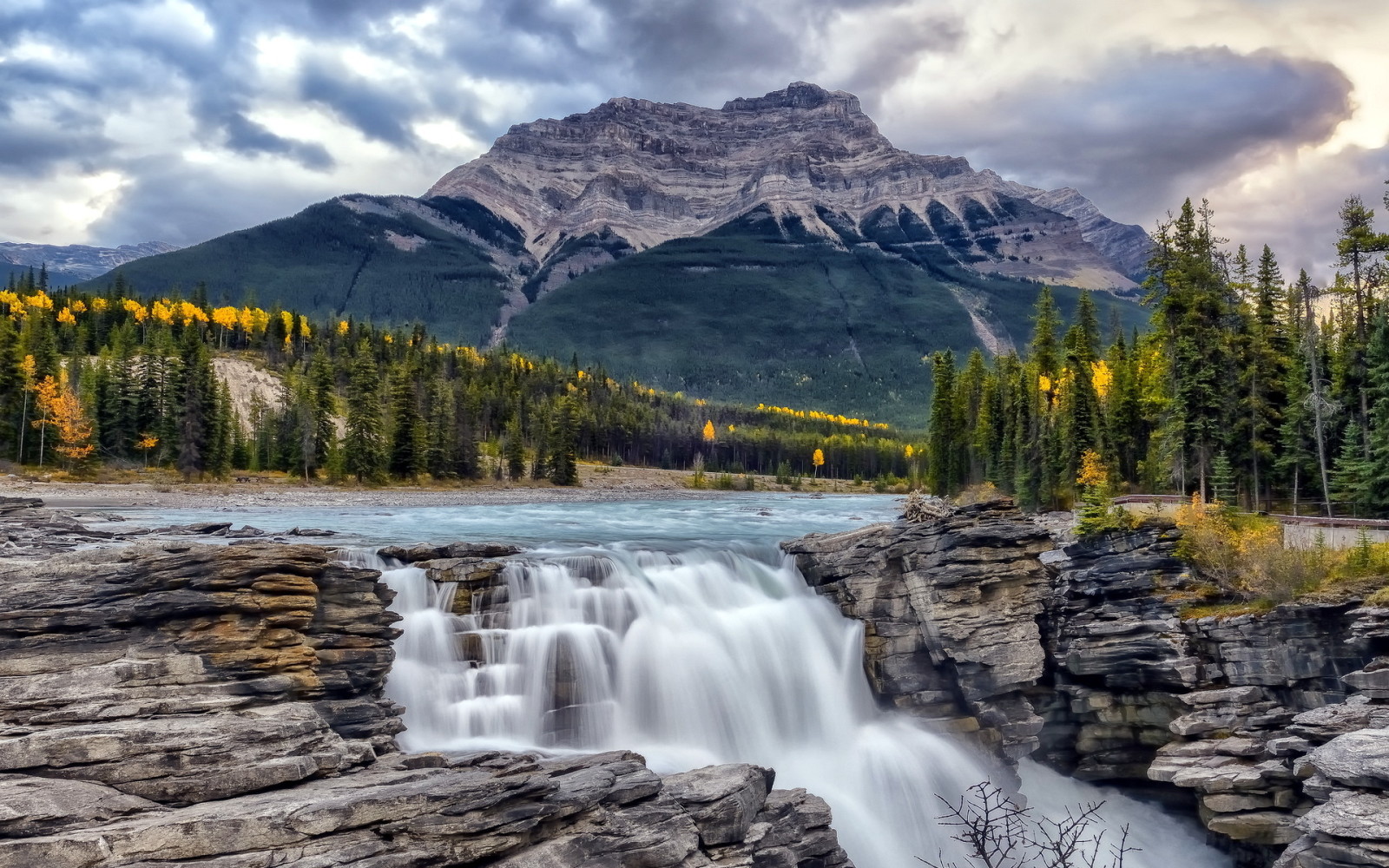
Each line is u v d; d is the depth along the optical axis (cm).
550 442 14900
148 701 2000
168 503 8994
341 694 2486
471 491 12662
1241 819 2822
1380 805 2158
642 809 1972
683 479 18550
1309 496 5959
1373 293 5709
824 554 3781
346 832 1623
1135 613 3509
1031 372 8994
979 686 3400
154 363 11938
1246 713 3142
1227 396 5862
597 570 3403
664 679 3212
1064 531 5950
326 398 12525
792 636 3547
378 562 3123
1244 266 6088
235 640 2288
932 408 11275
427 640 2903
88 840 1479
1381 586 3120
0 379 10538
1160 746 3378
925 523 3609
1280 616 3186
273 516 7800
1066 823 3209
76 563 2353
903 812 3102
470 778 1820
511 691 2959
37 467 10406
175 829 1527
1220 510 3766
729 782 2162
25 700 1941
